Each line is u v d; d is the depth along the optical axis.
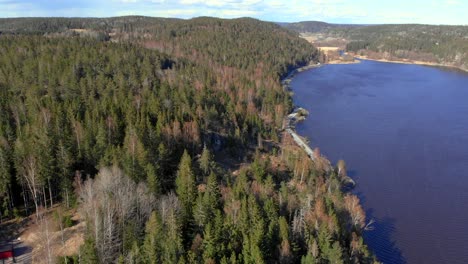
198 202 74.75
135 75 169.75
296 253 70.12
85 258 59.84
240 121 151.50
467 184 117.94
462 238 92.44
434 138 156.12
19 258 70.12
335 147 145.25
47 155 84.88
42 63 162.75
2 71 160.50
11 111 120.50
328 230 74.12
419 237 92.31
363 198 108.50
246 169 109.19
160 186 86.12
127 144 93.44
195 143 115.75
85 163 93.44
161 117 114.88
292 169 112.81
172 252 60.47
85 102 132.62
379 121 178.12
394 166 129.38
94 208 66.44
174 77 190.75
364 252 75.81
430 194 111.69
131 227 65.62
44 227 76.88
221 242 66.69
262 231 67.25
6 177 82.06
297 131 163.62
